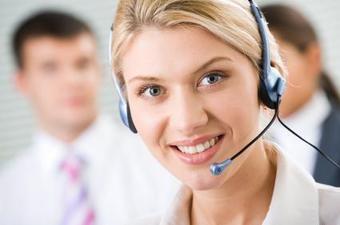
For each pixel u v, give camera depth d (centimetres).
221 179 144
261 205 155
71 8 462
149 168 344
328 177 295
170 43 138
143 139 149
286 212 149
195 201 160
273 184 156
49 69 349
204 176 144
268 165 157
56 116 349
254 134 147
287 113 312
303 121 311
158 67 139
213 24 137
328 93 316
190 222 162
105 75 436
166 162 148
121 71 151
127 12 143
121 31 144
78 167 349
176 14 137
